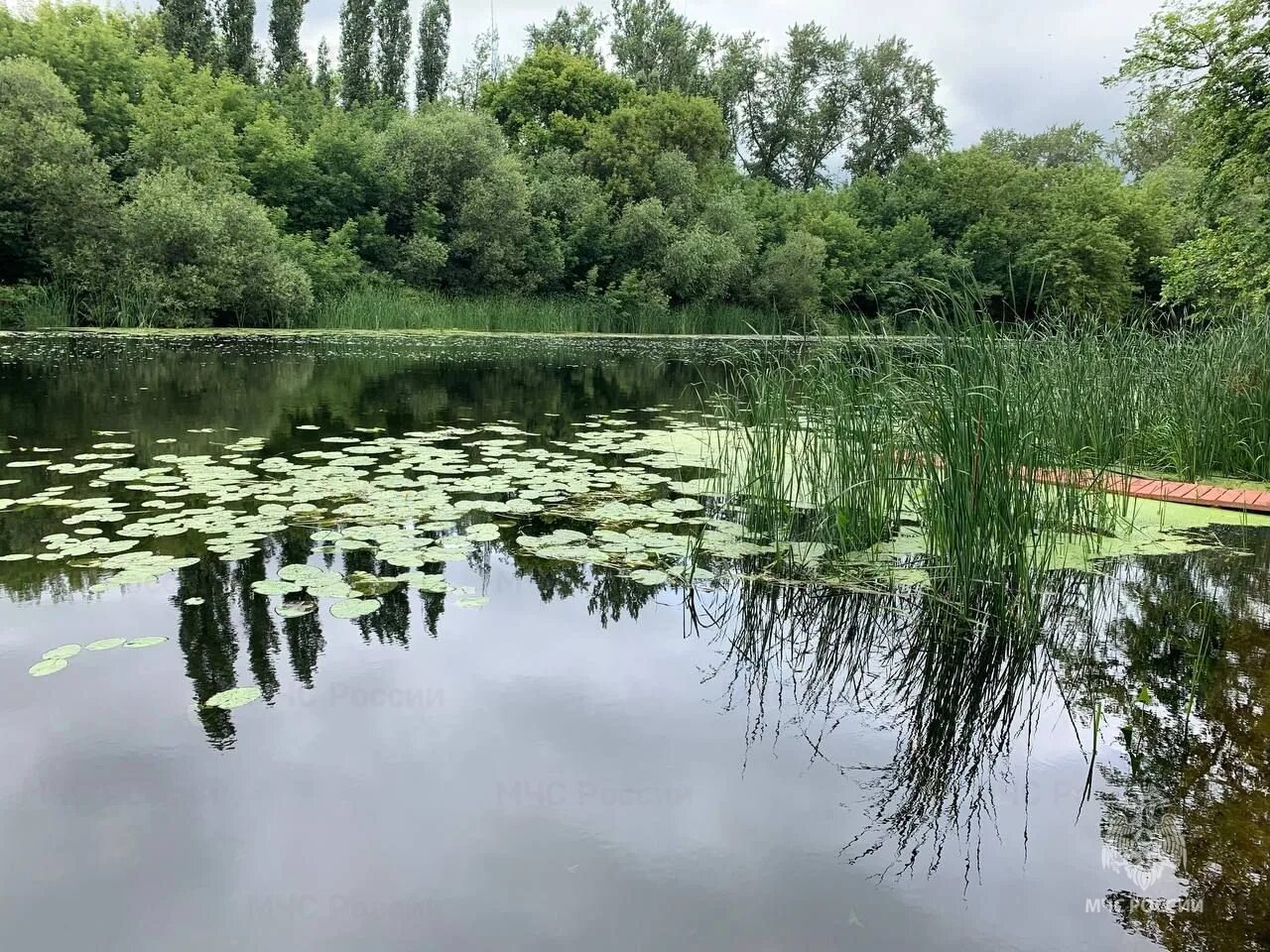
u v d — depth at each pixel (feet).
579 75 87.25
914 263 86.38
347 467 15.67
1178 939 4.50
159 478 14.34
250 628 8.38
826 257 85.25
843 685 7.79
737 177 101.96
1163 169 90.53
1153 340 20.22
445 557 10.62
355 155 62.49
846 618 9.52
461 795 5.69
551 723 6.78
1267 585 10.78
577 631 8.73
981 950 4.37
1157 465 18.33
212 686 7.14
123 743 6.21
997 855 5.23
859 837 5.40
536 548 11.28
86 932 4.35
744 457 17.58
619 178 77.92
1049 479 12.02
